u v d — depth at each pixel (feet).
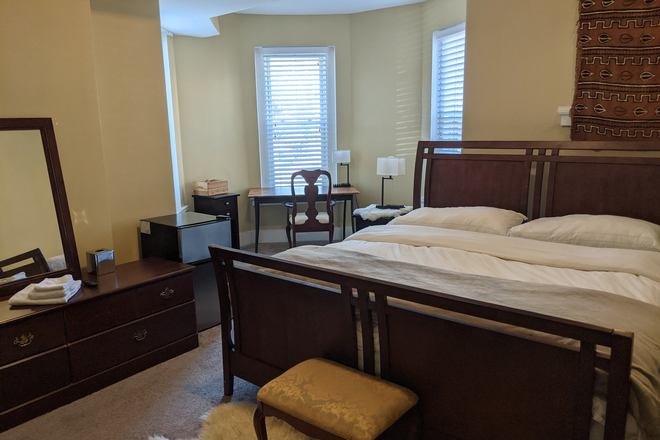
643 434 3.90
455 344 4.48
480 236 8.61
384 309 4.88
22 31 7.79
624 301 5.15
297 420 4.89
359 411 4.48
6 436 6.31
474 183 10.61
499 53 10.18
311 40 16.22
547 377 3.98
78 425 6.52
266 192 15.96
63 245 8.02
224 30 15.52
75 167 8.66
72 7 8.30
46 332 6.80
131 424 6.51
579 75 9.05
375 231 9.56
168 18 12.51
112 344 7.59
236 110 16.19
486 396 4.39
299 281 5.75
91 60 8.64
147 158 10.53
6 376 6.43
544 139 9.89
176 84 14.53
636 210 8.55
